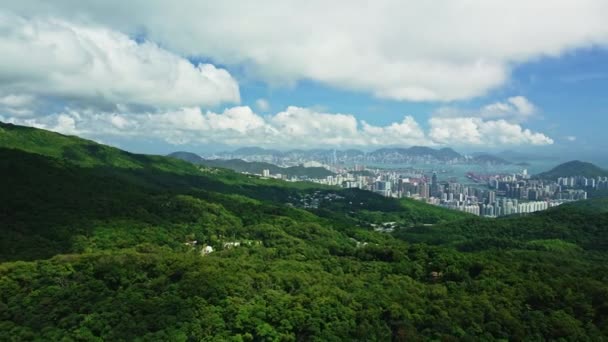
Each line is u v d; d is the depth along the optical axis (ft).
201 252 389.60
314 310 243.60
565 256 484.74
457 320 251.39
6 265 269.64
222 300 245.04
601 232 636.48
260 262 335.06
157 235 401.49
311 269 327.06
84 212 414.62
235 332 226.38
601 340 248.32
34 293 246.68
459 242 607.37
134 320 228.63
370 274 322.55
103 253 301.22
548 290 283.18
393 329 246.88
